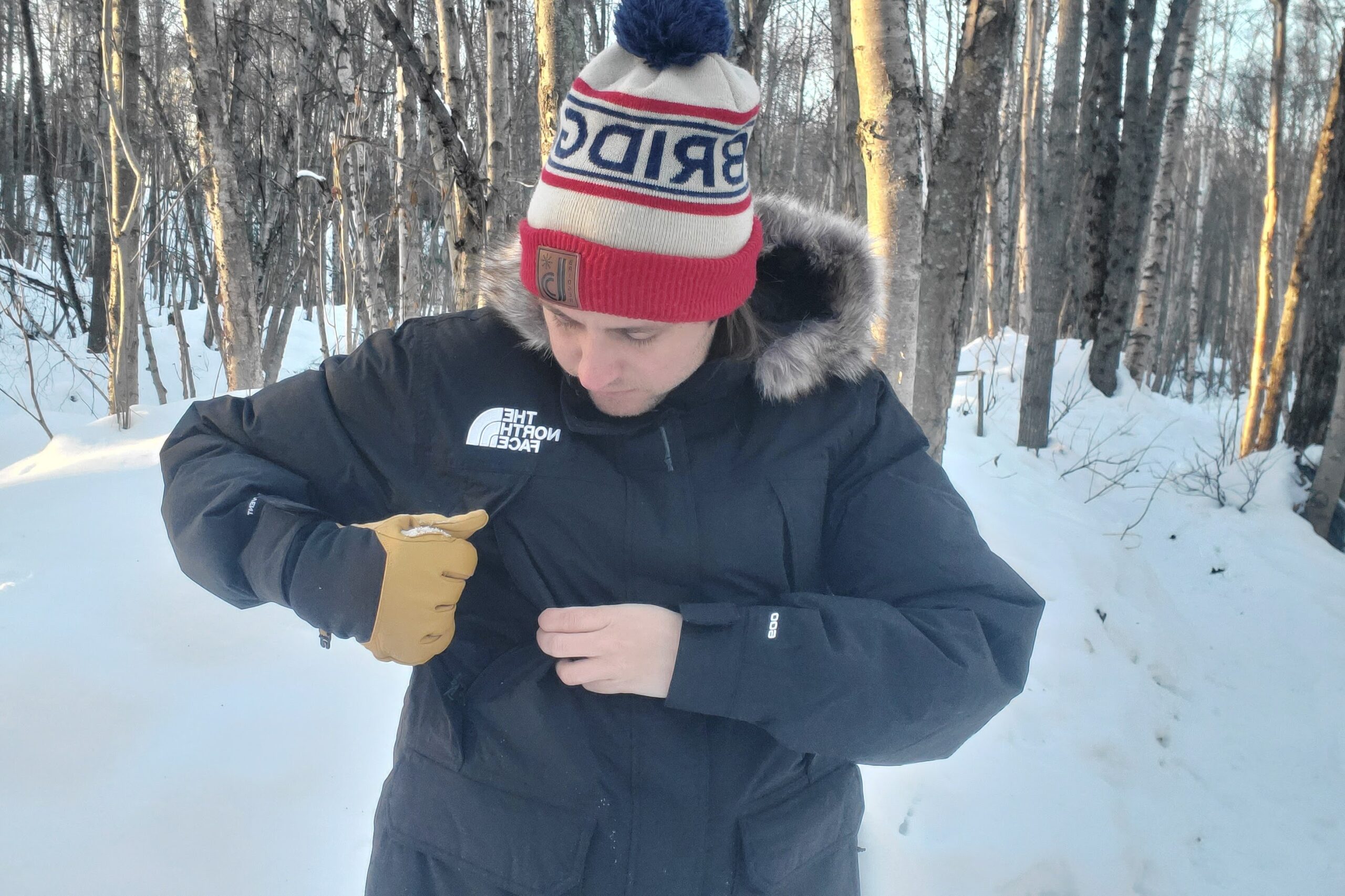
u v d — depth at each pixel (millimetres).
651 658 940
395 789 1130
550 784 1053
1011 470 6793
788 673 938
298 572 987
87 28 10523
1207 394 19062
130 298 5105
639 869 1033
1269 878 2900
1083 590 4457
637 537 1068
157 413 4750
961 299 3322
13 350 11016
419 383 1145
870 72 2785
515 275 1108
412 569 960
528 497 1093
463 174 3197
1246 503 6488
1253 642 4758
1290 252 21875
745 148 993
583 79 960
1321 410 6988
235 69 8070
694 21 911
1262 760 3619
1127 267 9820
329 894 1816
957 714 972
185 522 1076
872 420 1161
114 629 2465
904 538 1073
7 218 16266
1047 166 13672
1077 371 10273
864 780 2697
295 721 2246
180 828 1889
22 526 3139
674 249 924
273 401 1184
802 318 1192
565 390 1108
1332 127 6969
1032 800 2824
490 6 3916
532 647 1105
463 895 1055
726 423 1111
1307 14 17047
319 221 5738
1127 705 3693
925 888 2344
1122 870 2697
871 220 2854
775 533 1080
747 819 1066
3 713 2072
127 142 5383
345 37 5352
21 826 1829
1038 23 14695
